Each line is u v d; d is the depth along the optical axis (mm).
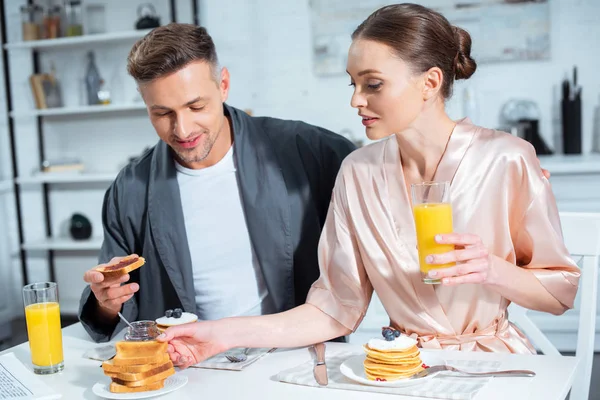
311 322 1506
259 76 4262
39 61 4602
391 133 1439
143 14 4332
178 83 1498
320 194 1835
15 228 4680
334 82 4176
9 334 4309
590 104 3814
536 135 3793
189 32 1531
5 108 4641
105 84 4469
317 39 4152
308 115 4230
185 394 1252
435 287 1505
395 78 1382
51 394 1249
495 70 3875
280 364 1395
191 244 1782
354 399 1184
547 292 1433
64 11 4535
